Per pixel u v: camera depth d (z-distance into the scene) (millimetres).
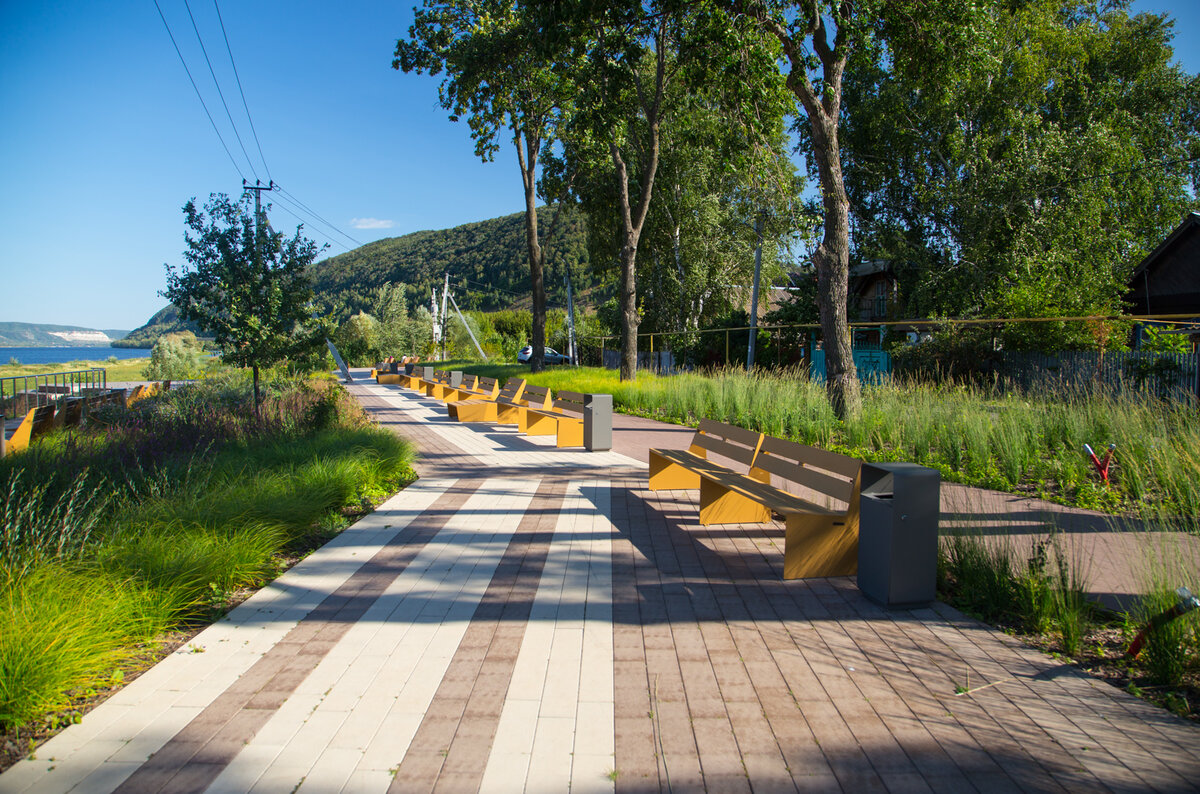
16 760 2844
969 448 9086
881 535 4488
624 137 20766
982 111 24359
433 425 15242
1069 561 4980
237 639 4066
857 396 11875
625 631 4145
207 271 11977
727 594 4738
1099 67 27516
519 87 23859
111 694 3406
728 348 26344
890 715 3176
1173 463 7102
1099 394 10016
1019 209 23516
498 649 3912
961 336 18750
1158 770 2734
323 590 4883
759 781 2686
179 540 5008
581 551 5742
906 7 12859
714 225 33156
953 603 4543
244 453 8625
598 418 11273
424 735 3029
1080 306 17609
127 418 11047
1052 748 2902
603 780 2697
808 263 26297
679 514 7012
